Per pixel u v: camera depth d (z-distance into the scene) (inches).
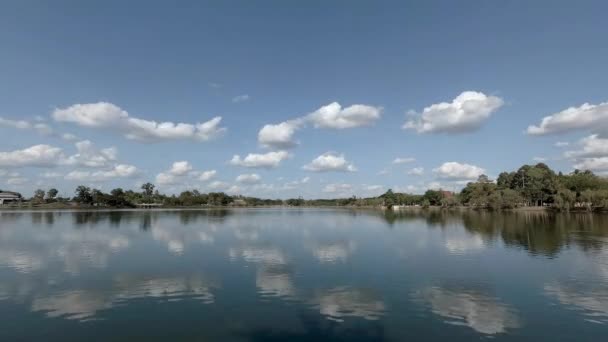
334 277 1347.2
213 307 1008.9
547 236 2568.9
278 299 1075.9
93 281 1298.0
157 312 967.0
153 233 2891.2
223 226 3575.3
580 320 917.8
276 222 4185.5
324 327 869.2
